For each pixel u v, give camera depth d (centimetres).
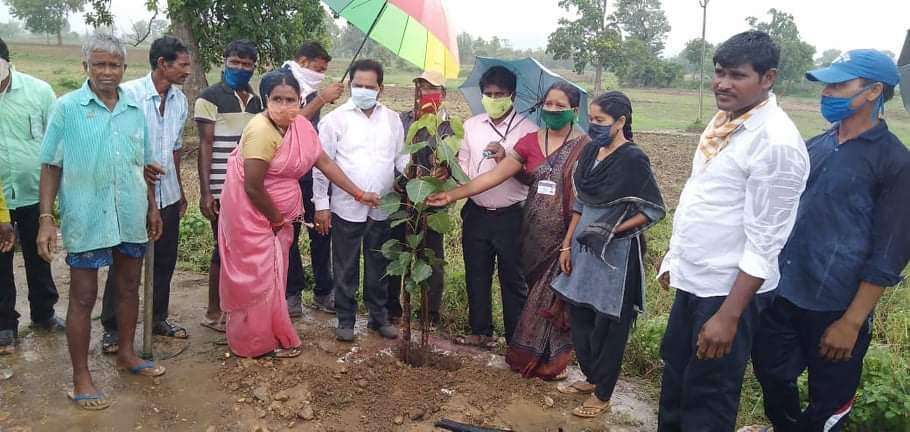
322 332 496
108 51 346
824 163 316
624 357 480
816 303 318
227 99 465
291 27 1486
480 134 459
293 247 511
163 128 437
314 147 422
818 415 344
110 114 358
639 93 5162
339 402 392
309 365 427
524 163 433
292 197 427
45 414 363
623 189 367
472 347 498
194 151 1484
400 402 397
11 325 439
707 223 293
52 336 464
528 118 471
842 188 307
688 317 315
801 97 5044
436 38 437
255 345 431
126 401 382
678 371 326
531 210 428
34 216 446
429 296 521
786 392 356
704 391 308
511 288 466
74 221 354
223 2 1406
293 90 396
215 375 418
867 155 303
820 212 314
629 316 391
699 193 297
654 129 2720
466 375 438
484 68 481
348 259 468
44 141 350
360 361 445
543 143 427
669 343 326
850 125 310
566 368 450
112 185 360
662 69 5784
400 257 424
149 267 416
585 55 3588
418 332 519
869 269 301
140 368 410
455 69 453
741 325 297
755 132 276
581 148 416
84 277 364
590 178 378
